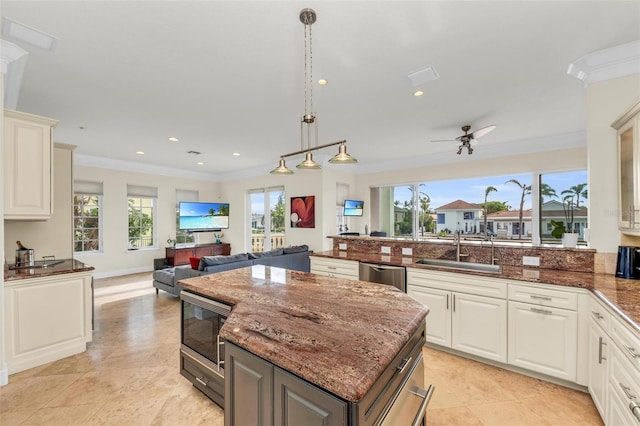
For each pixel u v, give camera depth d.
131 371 2.37
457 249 3.06
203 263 3.73
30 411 1.88
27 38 1.96
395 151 5.48
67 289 2.60
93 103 3.06
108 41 2.00
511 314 2.27
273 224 6.98
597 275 2.27
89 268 2.73
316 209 6.04
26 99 2.94
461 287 2.51
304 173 6.25
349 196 6.84
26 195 2.48
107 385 2.17
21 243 2.94
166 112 3.34
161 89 2.75
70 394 2.05
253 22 1.82
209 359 1.89
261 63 2.31
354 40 2.02
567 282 2.06
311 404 0.88
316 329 1.17
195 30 1.90
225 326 1.21
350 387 0.78
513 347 2.26
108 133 4.15
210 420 1.80
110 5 1.66
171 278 4.32
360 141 4.72
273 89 2.77
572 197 4.59
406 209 6.41
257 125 3.83
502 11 1.74
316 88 2.76
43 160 2.58
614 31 1.92
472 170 5.43
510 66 2.38
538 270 2.51
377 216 6.80
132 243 6.44
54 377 2.26
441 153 5.61
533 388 2.11
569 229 4.59
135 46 2.06
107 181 5.98
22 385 2.15
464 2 1.66
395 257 3.38
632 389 1.36
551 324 2.10
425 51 2.16
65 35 1.93
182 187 7.32
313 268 3.63
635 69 2.12
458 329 2.52
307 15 1.73
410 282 2.80
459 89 2.80
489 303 2.37
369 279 3.07
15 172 2.42
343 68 2.39
